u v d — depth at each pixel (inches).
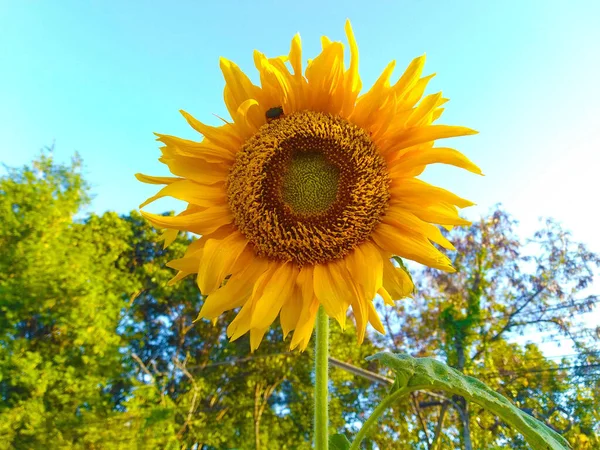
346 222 99.7
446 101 98.5
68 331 612.1
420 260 93.4
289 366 773.3
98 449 497.4
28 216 578.9
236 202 105.2
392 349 797.9
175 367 823.7
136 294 824.3
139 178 104.7
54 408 552.1
